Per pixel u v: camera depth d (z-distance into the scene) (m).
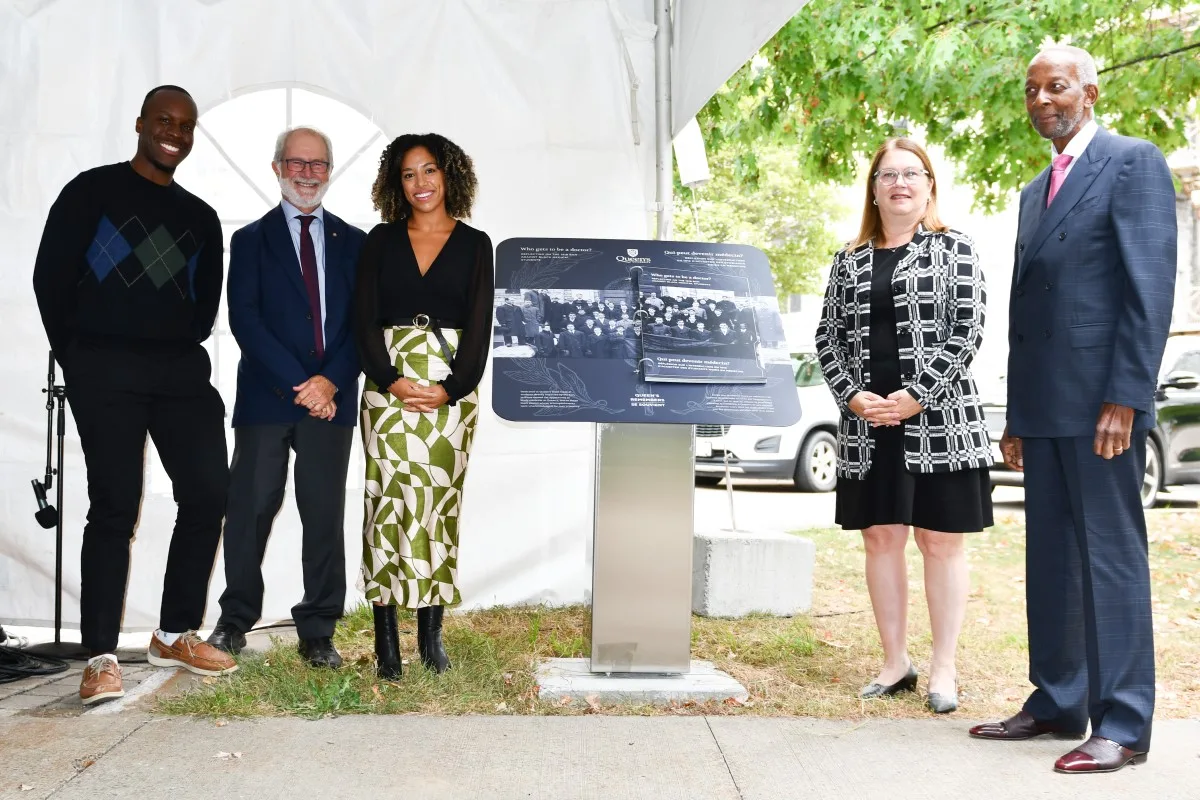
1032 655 3.29
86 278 3.55
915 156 3.66
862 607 5.42
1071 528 3.23
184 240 3.69
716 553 5.10
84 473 4.64
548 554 5.12
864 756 3.06
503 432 5.04
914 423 3.56
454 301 3.70
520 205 4.95
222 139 5.04
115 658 3.53
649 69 5.00
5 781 2.73
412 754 2.99
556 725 3.29
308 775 2.81
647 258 3.90
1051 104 3.19
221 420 3.82
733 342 3.75
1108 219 3.09
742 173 10.20
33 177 4.57
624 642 3.73
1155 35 8.01
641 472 3.73
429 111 4.89
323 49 4.83
